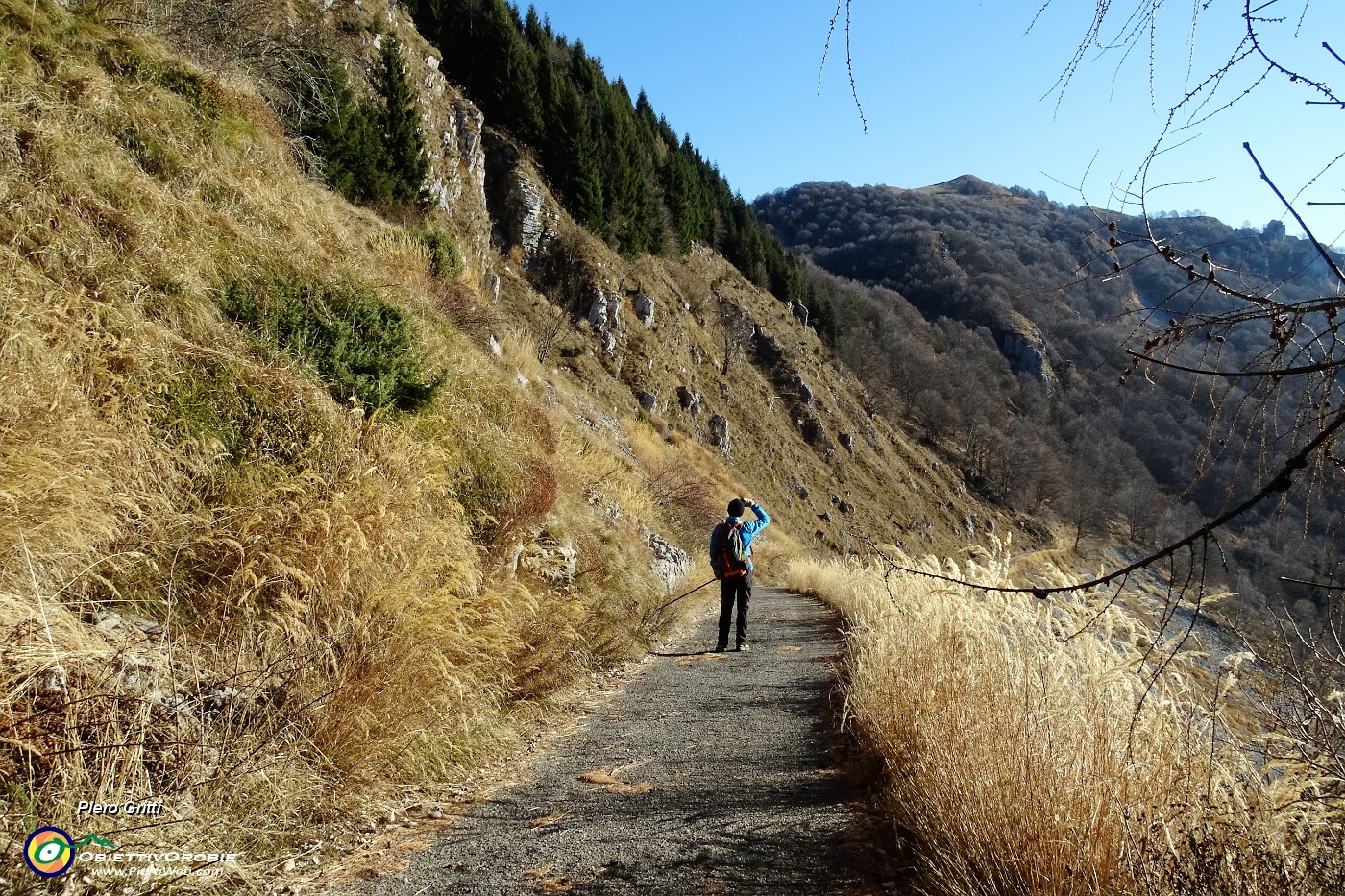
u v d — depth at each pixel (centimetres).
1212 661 249
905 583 595
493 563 680
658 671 761
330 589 450
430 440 710
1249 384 152
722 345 7588
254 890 288
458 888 304
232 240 697
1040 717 322
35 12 710
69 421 400
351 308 732
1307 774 232
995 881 275
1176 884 232
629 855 329
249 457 518
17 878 240
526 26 8550
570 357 4506
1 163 546
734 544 872
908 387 9806
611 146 7119
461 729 471
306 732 375
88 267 530
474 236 4575
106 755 284
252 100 1008
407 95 3359
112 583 379
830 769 436
